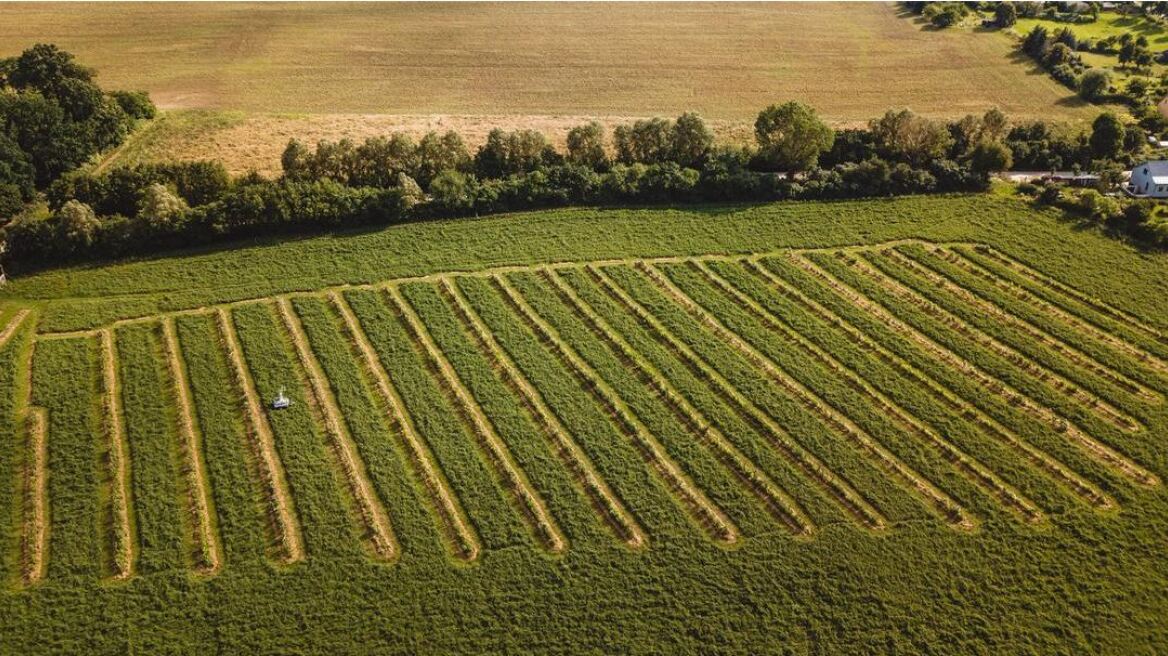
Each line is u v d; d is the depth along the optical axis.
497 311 74.94
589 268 80.81
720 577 53.19
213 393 65.75
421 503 57.78
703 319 74.81
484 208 88.25
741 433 63.28
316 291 77.00
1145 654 49.31
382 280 78.44
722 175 90.75
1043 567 53.88
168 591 51.78
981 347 71.88
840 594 52.25
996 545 55.16
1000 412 65.19
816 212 89.44
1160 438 63.09
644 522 56.53
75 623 50.06
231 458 60.44
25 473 58.84
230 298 75.56
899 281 79.88
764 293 77.62
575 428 63.53
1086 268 80.88
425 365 69.19
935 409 65.50
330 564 53.56
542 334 72.62
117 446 61.22
